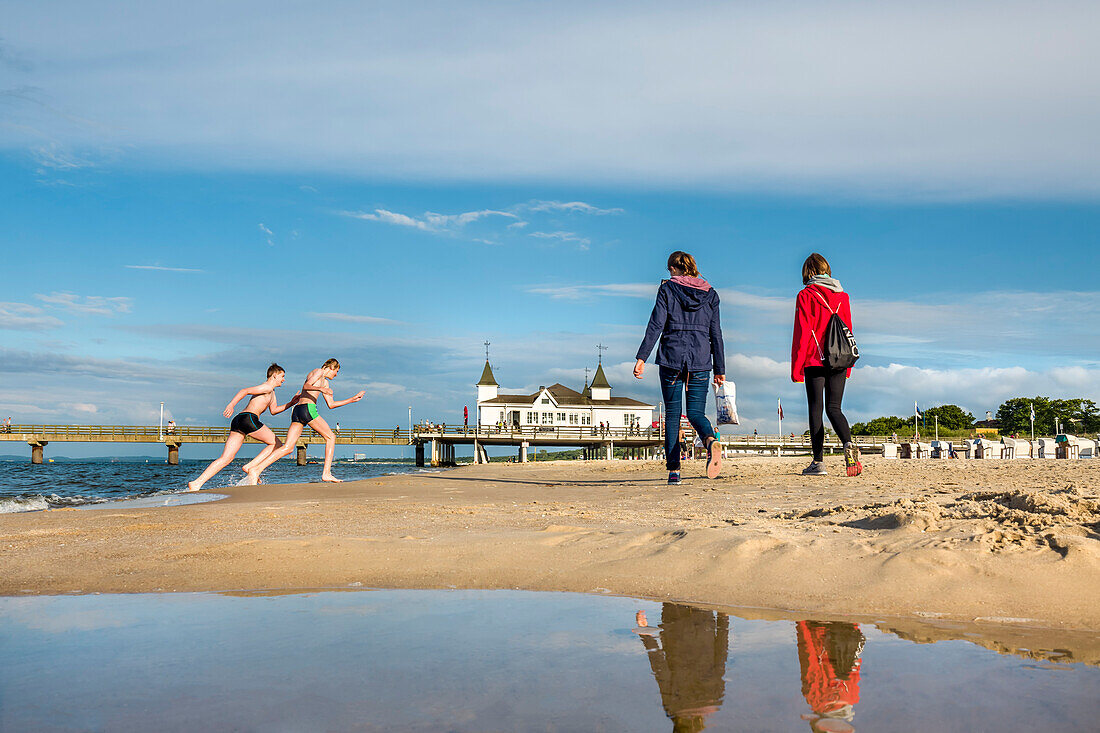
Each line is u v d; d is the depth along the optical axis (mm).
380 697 1789
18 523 6043
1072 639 2424
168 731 1545
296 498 9320
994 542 3553
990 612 2773
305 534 5148
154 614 2873
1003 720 1608
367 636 2473
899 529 4082
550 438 54812
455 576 3674
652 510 6777
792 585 3232
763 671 2031
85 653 2244
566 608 2971
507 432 56344
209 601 3162
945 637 2461
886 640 2420
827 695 1800
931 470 10250
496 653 2236
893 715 1645
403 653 2230
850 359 9711
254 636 2475
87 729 1569
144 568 3957
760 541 3902
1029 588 2975
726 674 2000
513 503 8016
